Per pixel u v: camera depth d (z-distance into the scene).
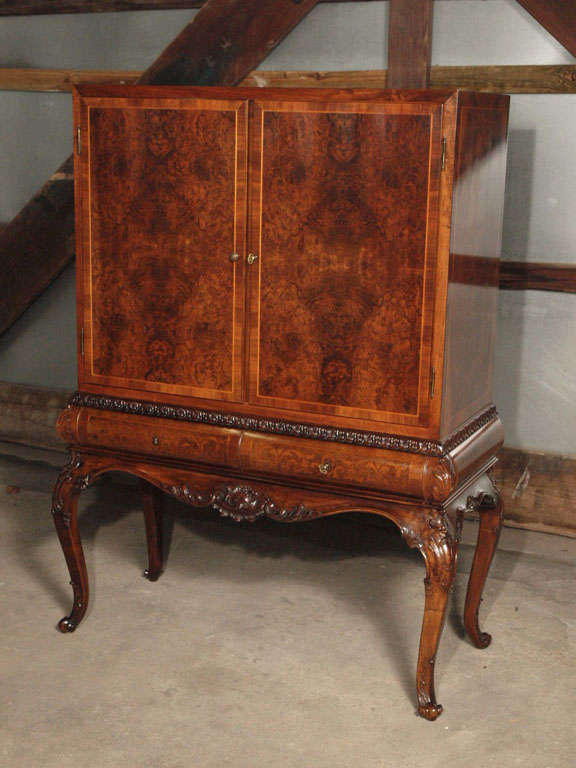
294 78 3.78
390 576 3.38
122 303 2.77
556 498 3.69
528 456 3.73
